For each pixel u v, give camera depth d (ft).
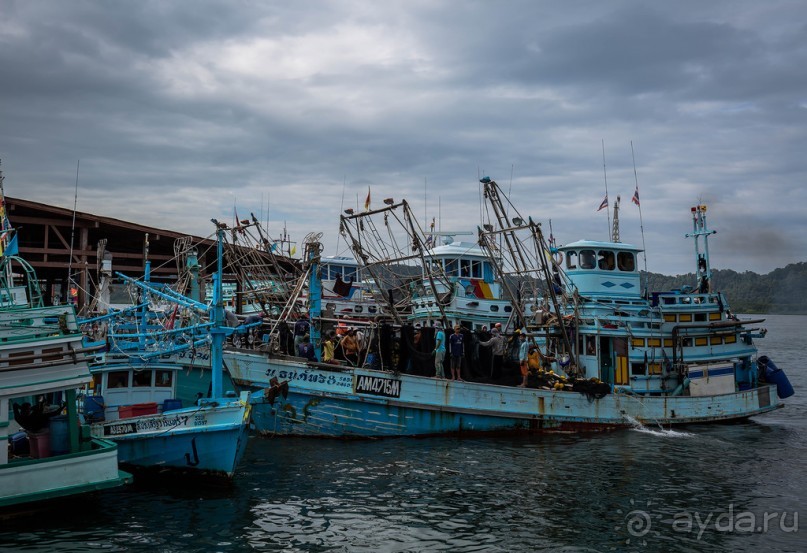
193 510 55.47
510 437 86.38
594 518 55.47
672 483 66.13
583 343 98.73
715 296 105.60
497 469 70.03
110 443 56.80
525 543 49.78
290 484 63.26
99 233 148.66
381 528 52.13
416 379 83.35
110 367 69.36
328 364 81.97
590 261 103.50
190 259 104.53
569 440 85.20
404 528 52.21
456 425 85.05
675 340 98.89
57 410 56.85
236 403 62.18
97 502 57.06
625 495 61.87
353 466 70.08
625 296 104.22
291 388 82.02
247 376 83.25
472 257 118.11
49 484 52.54
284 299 112.68
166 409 69.00
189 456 61.41
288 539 49.49
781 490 64.39
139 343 74.59
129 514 54.19
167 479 62.75
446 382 84.23
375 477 66.18
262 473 67.00
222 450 60.95
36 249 130.21
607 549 48.96
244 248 111.45
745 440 88.22
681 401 96.94
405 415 83.46
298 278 107.65
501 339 90.38
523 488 63.41
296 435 83.25
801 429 98.68
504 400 86.43
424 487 63.10
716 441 86.94
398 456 74.79
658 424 94.84
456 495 60.85
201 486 61.82
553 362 100.17
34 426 55.16
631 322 97.91
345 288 125.18
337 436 82.69
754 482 67.05
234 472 62.75
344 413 82.23
